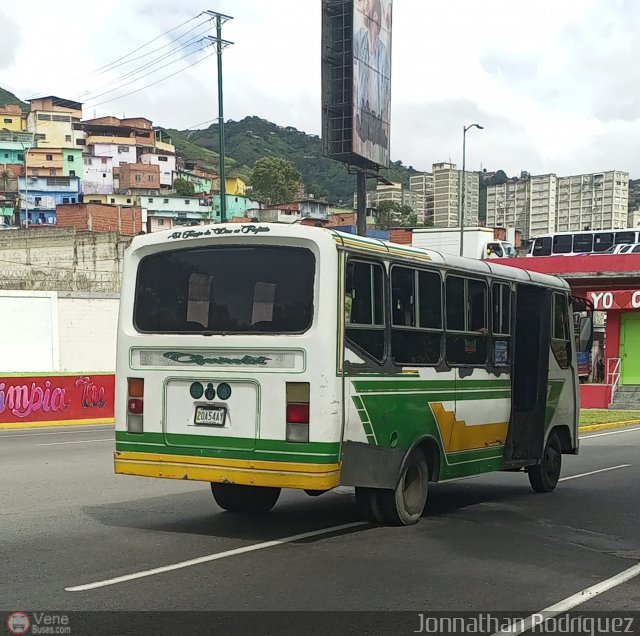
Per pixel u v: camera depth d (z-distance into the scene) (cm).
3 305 2961
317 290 717
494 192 14050
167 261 798
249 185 14300
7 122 12062
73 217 6675
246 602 560
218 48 3136
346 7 3566
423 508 865
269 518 866
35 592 577
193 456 754
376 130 3806
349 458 729
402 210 12594
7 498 978
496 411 983
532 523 866
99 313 3191
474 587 608
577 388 1190
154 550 708
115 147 11681
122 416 792
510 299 1023
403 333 809
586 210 12875
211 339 750
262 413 725
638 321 3272
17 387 2142
